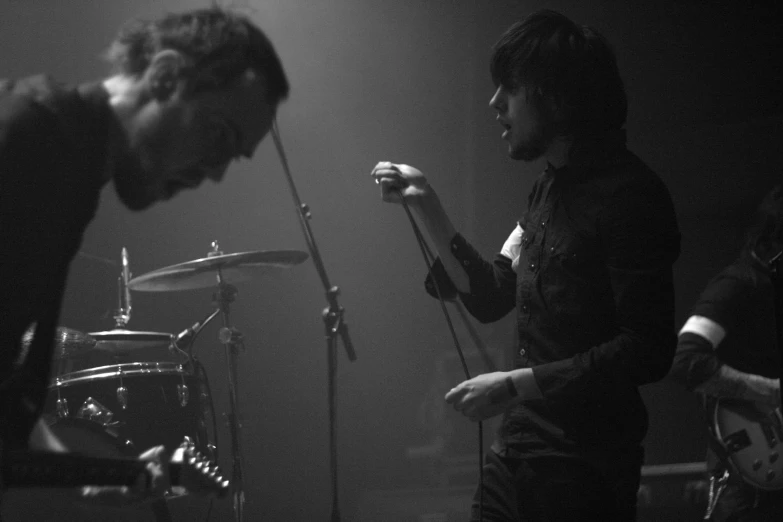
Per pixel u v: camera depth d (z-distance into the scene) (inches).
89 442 127.1
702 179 313.7
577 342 77.7
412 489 270.1
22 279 53.1
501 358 271.3
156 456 60.6
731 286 117.3
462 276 91.5
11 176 51.8
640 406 78.4
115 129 59.2
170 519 145.9
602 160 78.5
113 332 135.3
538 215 82.0
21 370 58.9
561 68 78.5
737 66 315.3
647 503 157.2
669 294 73.7
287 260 136.0
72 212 56.2
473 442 270.2
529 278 81.0
